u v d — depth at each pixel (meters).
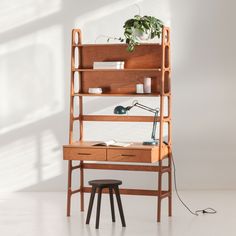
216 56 11.63
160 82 10.04
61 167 11.77
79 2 11.66
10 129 11.77
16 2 11.68
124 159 9.63
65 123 11.74
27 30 11.70
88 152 9.76
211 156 11.72
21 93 11.74
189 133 11.70
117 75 10.24
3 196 11.46
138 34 9.93
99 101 11.71
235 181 11.72
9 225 9.57
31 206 10.70
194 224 9.57
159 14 11.62
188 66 11.66
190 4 11.61
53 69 11.73
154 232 9.18
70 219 9.89
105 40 11.68
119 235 9.05
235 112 11.69
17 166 11.79
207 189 11.74
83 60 10.34
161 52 9.96
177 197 11.25
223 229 9.30
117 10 11.65
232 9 11.60
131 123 11.71
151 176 11.72
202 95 11.67
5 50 11.73
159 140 9.77
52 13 11.68
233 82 11.67
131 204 10.85
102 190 10.12
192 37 11.62
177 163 11.72
